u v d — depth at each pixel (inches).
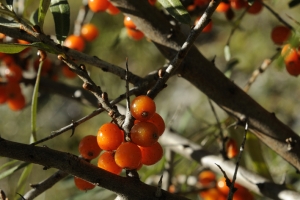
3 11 14.4
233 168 17.2
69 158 13.8
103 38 27.9
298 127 31.2
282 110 32.1
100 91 14.1
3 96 19.0
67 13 15.3
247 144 18.0
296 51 15.8
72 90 19.5
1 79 19.1
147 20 15.9
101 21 28.2
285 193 16.4
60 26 15.2
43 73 20.1
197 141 19.9
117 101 14.8
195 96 35.3
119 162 13.6
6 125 31.6
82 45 19.1
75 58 15.1
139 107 13.5
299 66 15.8
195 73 15.9
